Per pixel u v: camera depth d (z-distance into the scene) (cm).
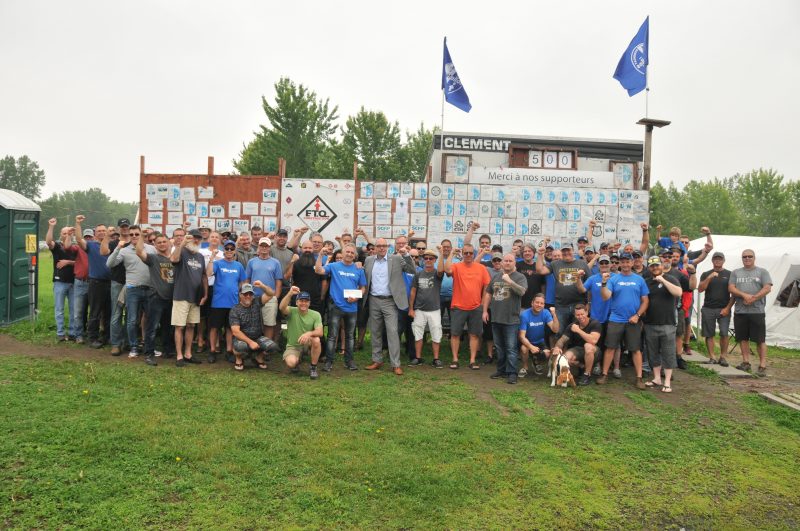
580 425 736
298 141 3953
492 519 508
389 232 1277
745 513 559
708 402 854
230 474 541
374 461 586
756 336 1015
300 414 704
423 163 4278
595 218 1289
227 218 1270
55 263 995
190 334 915
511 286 899
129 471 530
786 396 871
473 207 1281
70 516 455
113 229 1020
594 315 949
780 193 5975
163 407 690
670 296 888
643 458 656
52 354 907
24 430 593
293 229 1272
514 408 777
